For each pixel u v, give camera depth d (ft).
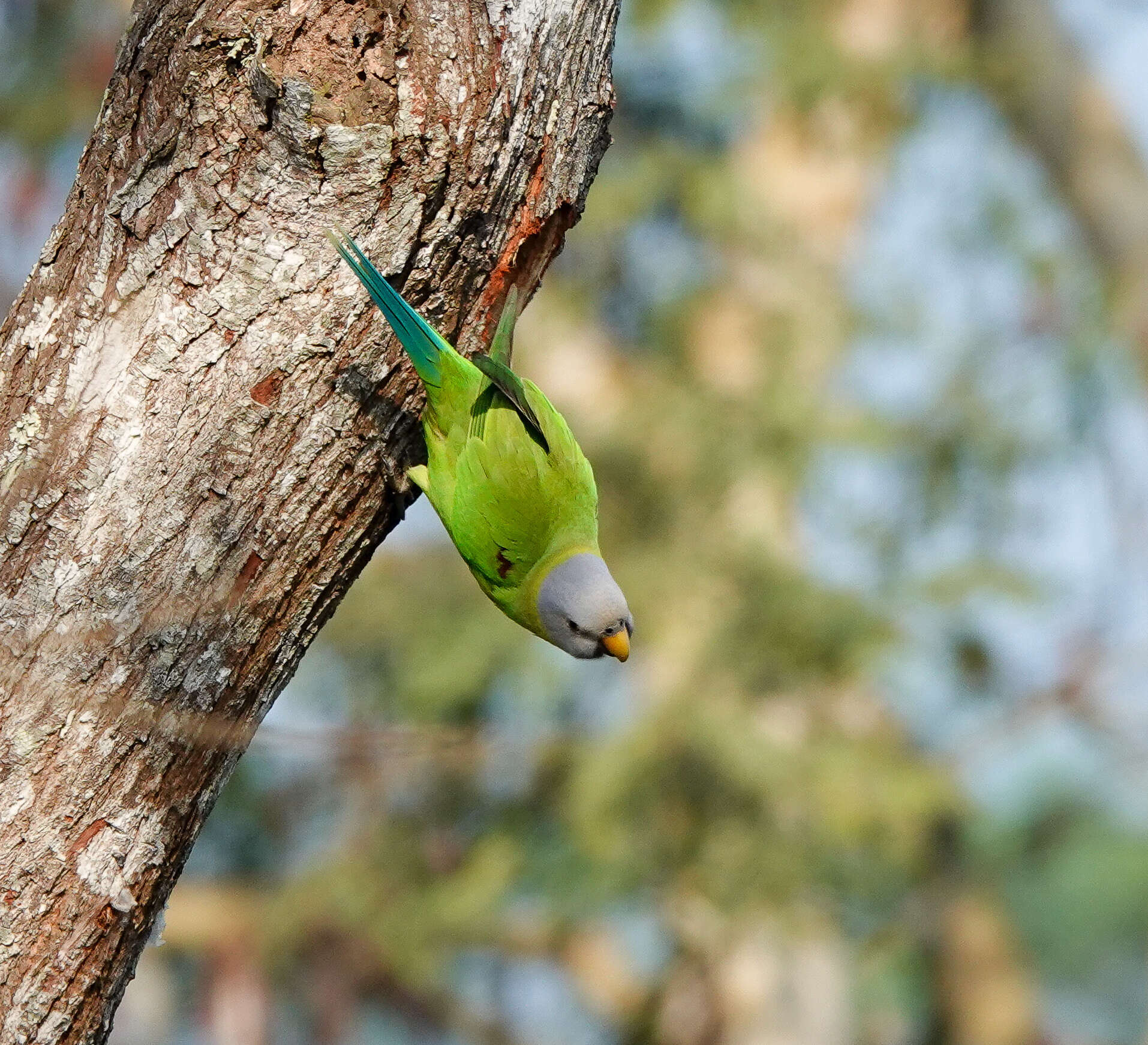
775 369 49.52
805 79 51.31
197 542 15.55
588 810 45.11
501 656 47.42
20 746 14.88
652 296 52.65
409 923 47.44
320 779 49.52
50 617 15.15
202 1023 48.03
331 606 16.74
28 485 15.42
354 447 16.44
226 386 15.76
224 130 15.89
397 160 16.28
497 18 16.80
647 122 52.80
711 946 48.47
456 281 17.34
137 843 15.23
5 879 14.65
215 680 15.65
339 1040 48.01
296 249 16.03
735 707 46.03
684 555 47.83
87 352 15.74
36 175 46.42
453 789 49.14
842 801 45.96
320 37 16.02
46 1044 14.78
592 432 49.62
